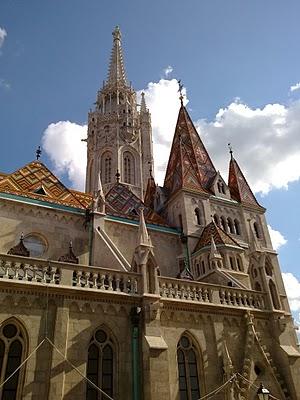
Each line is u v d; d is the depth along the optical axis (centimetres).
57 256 3050
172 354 2216
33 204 3167
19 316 1919
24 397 1742
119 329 2139
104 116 7888
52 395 1783
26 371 1803
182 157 4631
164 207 4419
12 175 3556
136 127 7881
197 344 2350
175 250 3775
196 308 2441
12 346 1867
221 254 3409
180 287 2497
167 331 2272
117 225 3522
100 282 2244
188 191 4184
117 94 8194
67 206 3359
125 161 7394
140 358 2089
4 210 3053
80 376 1906
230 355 2416
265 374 2395
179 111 5775
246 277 3234
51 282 2078
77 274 2178
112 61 8944
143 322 2184
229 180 5006
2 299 1920
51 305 2020
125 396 1972
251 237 3183
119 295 2205
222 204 4412
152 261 2419
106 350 2080
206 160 5097
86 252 3172
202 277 3319
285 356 2503
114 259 2781
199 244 3709
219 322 2491
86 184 7519
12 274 2011
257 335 2567
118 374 2019
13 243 2945
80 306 2088
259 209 4619
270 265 2994
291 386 2398
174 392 2109
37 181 3641
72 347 1962
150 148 8038
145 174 7581
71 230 3231
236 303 2650
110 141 7488
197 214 4112
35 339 1898
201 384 2241
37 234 3088
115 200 4191
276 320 2686
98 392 1936
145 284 2302
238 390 2231
